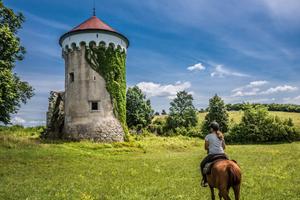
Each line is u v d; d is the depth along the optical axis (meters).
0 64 30.45
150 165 23.84
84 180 17.20
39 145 32.41
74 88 45.53
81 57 45.47
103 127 44.03
